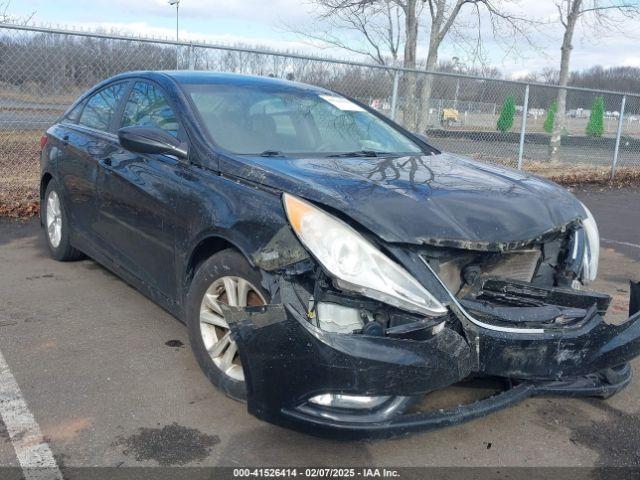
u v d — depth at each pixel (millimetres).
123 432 2883
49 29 7238
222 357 3146
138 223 3861
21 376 3381
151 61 7949
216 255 3094
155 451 2748
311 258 2623
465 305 2672
